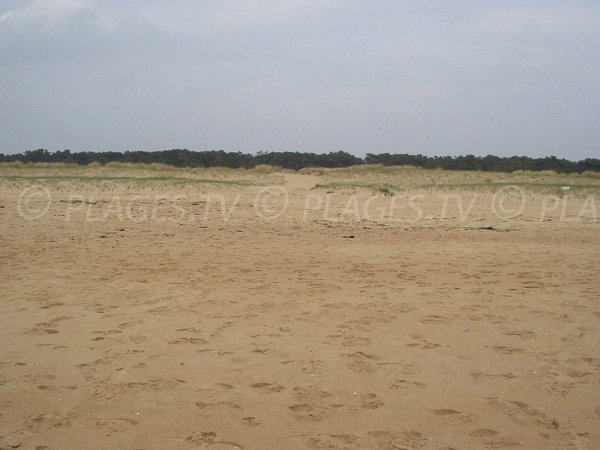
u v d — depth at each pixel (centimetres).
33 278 785
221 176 3756
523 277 820
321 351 505
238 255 992
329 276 818
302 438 358
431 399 413
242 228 1394
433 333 558
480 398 416
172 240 1165
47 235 1215
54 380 442
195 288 736
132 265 886
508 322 595
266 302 668
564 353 508
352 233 1329
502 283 778
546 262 947
